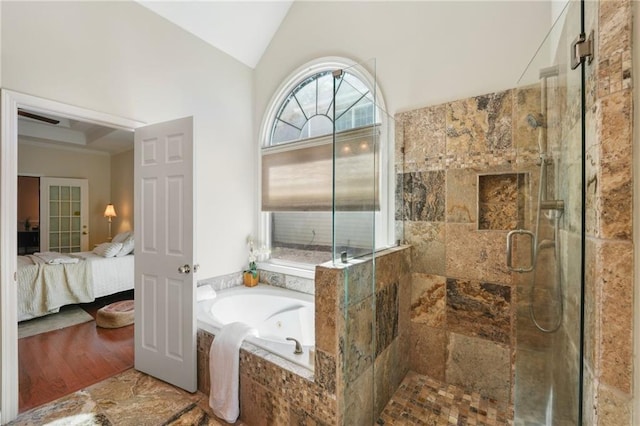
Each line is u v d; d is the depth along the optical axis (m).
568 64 1.06
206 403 1.89
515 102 1.85
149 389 2.03
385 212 2.30
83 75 2.02
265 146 3.24
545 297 1.39
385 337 1.87
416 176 2.21
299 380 1.49
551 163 1.34
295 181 2.94
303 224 3.11
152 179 2.20
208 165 2.85
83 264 3.87
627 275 0.68
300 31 2.90
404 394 1.96
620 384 0.69
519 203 1.70
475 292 1.99
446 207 2.10
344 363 1.42
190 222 2.01
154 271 2.18
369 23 2.46
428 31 2.18
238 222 3.13
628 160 0.69
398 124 2.29
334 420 1.37
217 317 2.54
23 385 2.08
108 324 3.16
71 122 4.43
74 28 1.98
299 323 2.63
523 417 1.52
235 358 1.74
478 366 1.97
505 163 1.88
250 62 3.23
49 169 5.31
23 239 6.21
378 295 1.77
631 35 0.68
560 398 1.22
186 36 2.66
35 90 1.81
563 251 1.19
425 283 2.18
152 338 2.19
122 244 4.38
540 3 1.80
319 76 2.89
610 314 0.71
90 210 5.80
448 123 2.08
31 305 3.36
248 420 1.72
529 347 1.52
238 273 3.12
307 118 2.97
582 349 0.88
